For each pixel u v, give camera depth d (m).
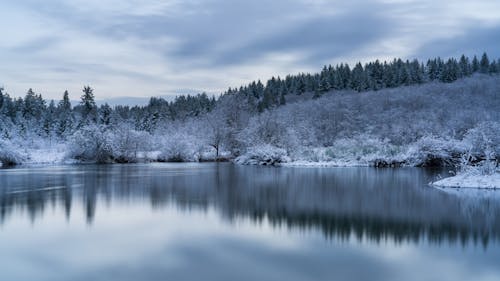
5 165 51.25
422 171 39.38
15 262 10.21
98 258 10.56
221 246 11.70
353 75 162.25
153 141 77.81
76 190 24.06
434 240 12.35
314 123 91.38
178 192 23.25
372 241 12.25
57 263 10.13
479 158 38.12
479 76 143.25
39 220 15.14
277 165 52.81
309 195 22.05
